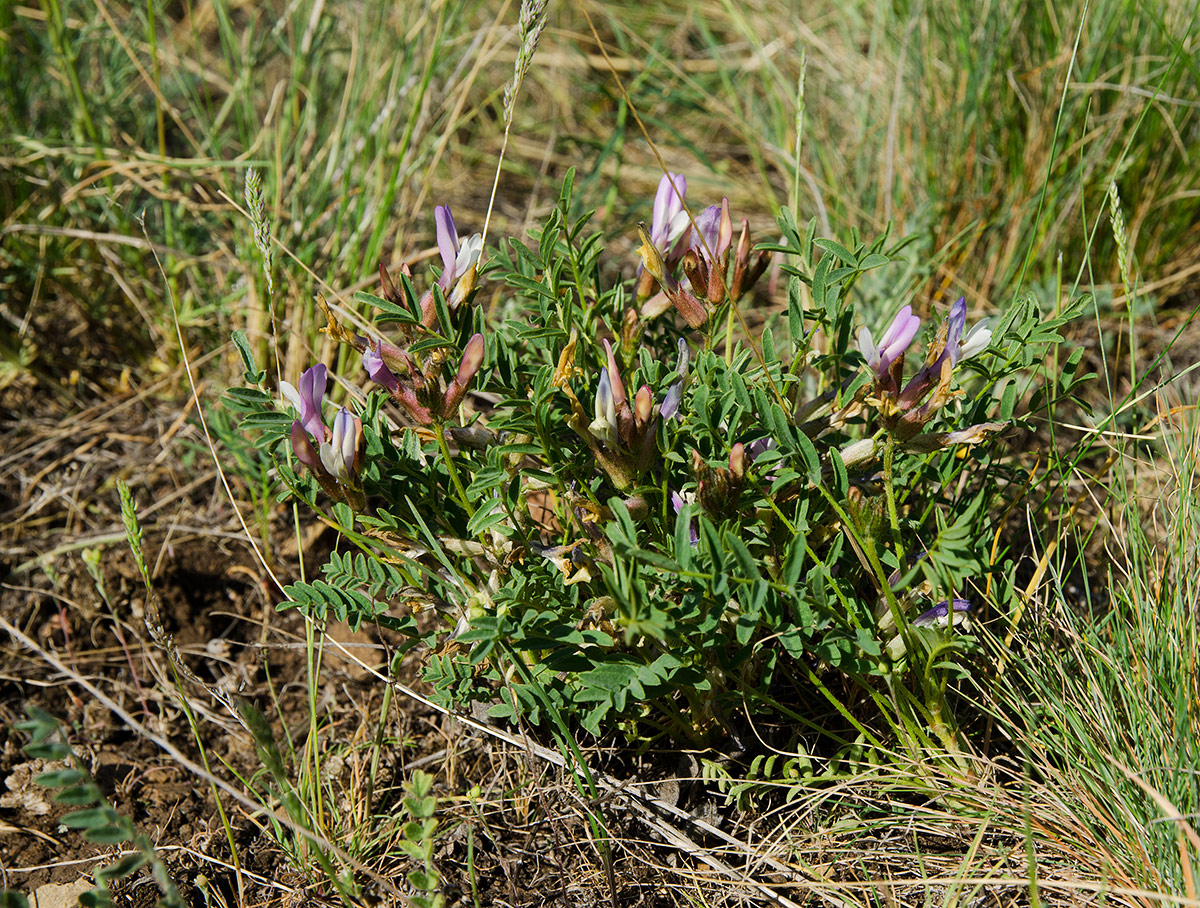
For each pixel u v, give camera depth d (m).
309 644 0.59
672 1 1.15
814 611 0.55
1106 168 0.78
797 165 0.66
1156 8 0.79
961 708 0.60
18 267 0.80
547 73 1.11
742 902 0.56
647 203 0.89
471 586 0.57
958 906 0.55
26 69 0.84
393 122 0.78
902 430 0.54
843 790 0.58
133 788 0.62
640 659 0.56
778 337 0.76
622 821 0.58
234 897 0.58
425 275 0.77
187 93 0.82
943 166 0.80
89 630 0.68
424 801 0.54
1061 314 0.58
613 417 0.54
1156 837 0.53
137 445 0.75
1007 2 0.79
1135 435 0.62
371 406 0.57
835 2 0.97
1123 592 0.58
